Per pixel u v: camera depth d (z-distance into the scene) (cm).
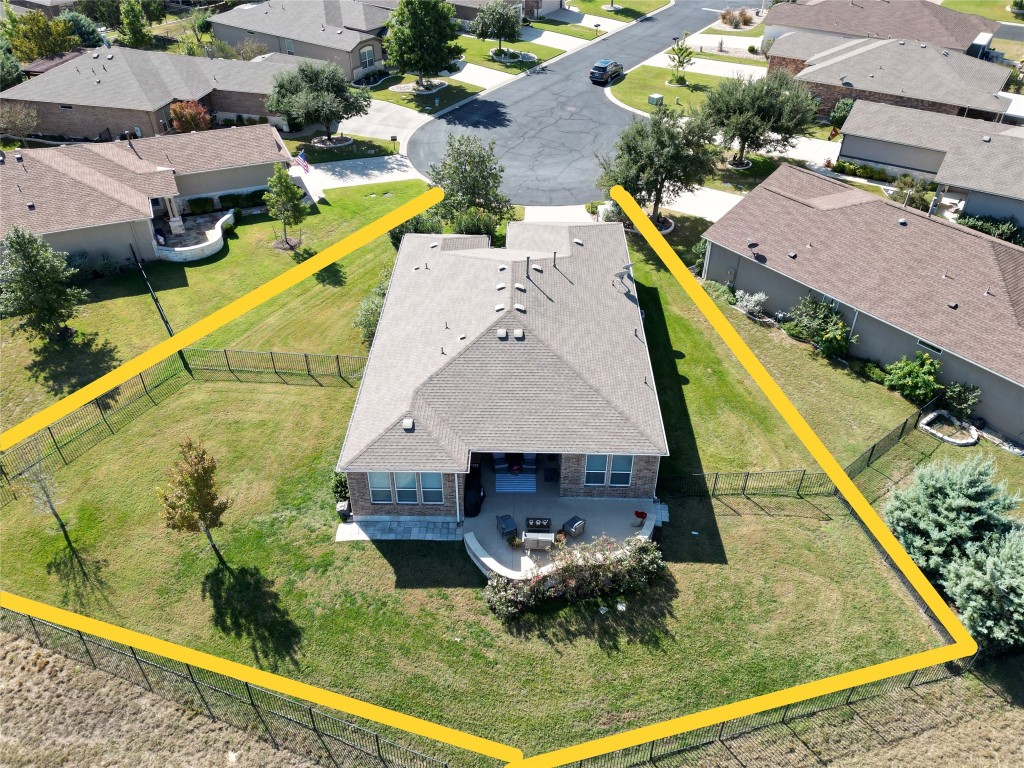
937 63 5641
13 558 2464
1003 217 4241
